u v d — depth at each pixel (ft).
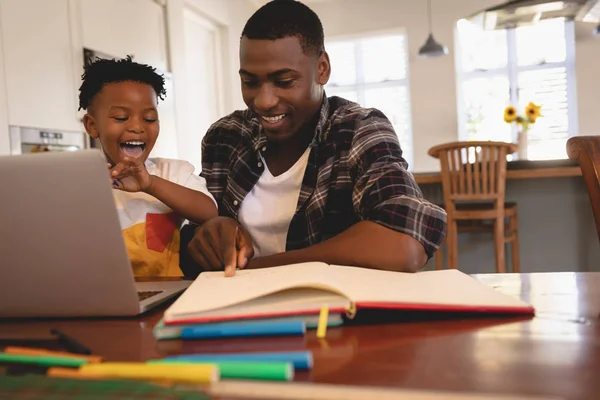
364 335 1.50
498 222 8.59
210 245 2.63
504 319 1.62
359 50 16.92
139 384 1.04
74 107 8.20
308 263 2.13
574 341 1.37
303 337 1.50
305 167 3.40
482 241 9.31
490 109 16.08
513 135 15.93
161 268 3.17
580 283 2.16
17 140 7.10
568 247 9.00
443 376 1.16
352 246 2.41
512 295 1.97
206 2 12.55
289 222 3.46
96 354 1.44
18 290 1.78
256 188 3.55
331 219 3.31
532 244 9.17
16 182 1.58
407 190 2.71
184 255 3.20
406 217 2.48
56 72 7.81
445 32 15.69
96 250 1.68
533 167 8.70
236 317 1.54
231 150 3.75
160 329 1.55
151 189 2.88
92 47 8.51
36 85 7.44
